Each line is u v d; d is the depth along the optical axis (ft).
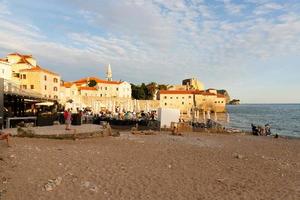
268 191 38.88
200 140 100.27
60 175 41.32
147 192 36.09
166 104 453.99
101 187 37.17
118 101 365.40
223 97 499.92
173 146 79.97
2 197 31.30
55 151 59.72
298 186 42.09
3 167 43.70
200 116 396.57
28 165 46.06
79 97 340.59
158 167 50.78
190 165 53.98
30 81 273.54
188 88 589.73
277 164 59.00
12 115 113.09
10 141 70.08
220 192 37.55
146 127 143.54
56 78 304.91
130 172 45.93
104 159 54.95
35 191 34.04
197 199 34.35
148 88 476.95
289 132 185.68
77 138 83.92
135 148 72.33
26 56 320.29
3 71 246.27
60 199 31.89
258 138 122.72
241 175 47.91
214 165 55.06
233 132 145.69
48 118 109.19
